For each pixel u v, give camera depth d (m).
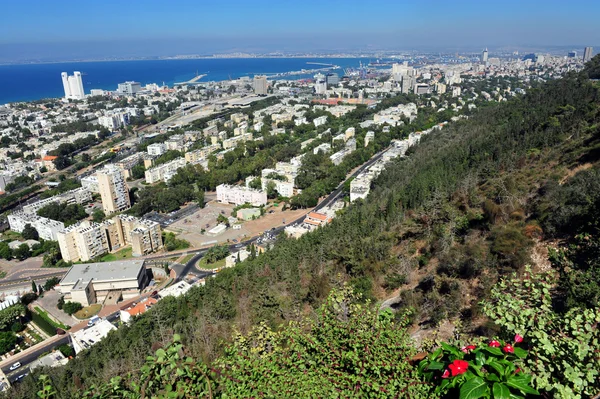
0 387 60.44
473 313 35.28
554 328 12.68
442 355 11.16
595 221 36.28
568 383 11.39
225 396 11.47
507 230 43.47
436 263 47.94
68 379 47.88
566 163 57.25
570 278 24.33
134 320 61.44
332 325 14.32
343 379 12.40
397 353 12.40
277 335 15.23
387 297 47.50
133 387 11.35
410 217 63.59
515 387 9.18
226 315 52.44
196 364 11.53
